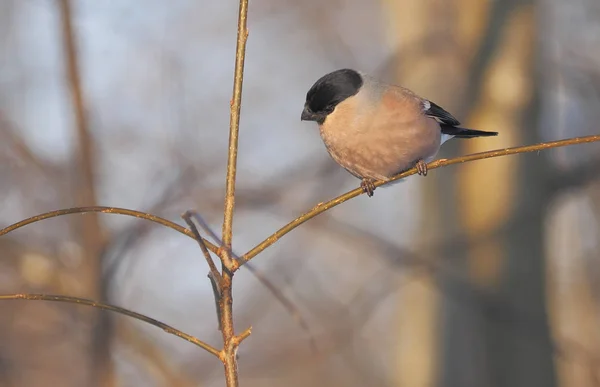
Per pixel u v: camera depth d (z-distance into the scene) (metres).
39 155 11.55
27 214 12.40
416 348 13.53
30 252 10.36
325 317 15.64
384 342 19.91
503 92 12.67
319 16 23.25
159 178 10.12
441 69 12.85
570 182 12.69
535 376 12.28
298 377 18.75
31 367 12.77
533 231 12.59
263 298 12.22
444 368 12.88
